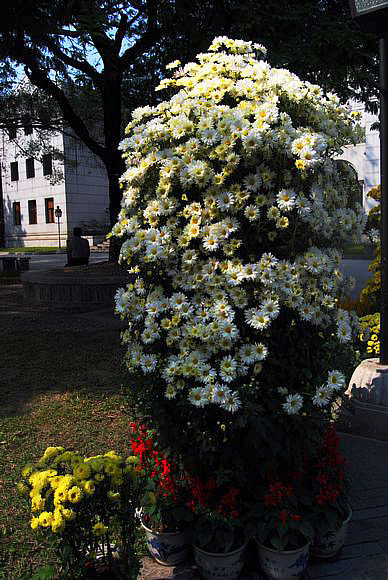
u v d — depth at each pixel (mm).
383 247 4336
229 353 2652
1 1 8055
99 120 16562
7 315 10328
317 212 2584
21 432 4457
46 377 6020
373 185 25188
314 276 2713
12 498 3449
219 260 2701
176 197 2830
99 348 7391
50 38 9688
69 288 10930
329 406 2859
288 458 2646
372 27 4129
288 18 8094
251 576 2666
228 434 2629
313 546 2713
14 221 44531
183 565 2764
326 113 2965
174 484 2758
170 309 2730
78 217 41094
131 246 2809
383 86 4180
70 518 2203
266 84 2840
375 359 4727
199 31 9477
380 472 3727
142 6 9961
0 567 2777
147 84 12750
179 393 2676
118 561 2490
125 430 4484
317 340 2752
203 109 2793
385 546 2883
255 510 2641
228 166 2582
